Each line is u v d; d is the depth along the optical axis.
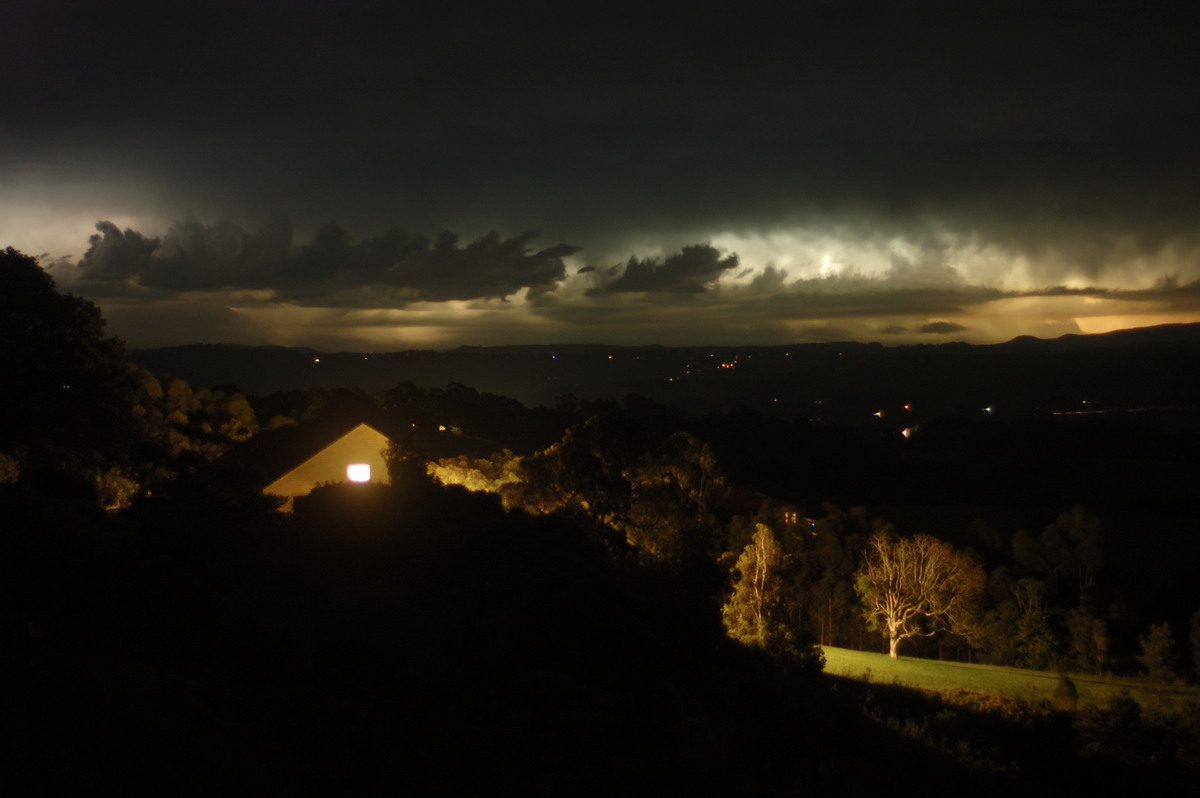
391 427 31.06
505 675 7.96
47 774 4.45
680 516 23.12
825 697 12.27
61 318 28.16
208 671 7.07
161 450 29.52
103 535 10.08
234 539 10.45
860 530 47.72
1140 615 39.38
